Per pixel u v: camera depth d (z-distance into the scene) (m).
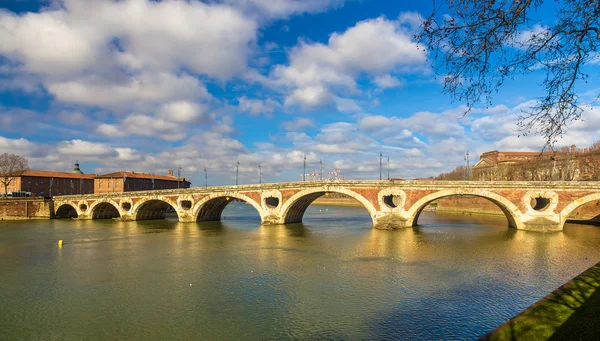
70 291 37.25
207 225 91.75
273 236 70.81
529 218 70.94
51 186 159.62
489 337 18.38
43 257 53.59
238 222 99.00
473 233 71.69
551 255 51.16
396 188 76.56
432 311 30.73
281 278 40.56
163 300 34.28
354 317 29.75
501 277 40.38
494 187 72.31
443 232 73.56
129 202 106.44
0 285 39.53
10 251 58.72
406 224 76.06
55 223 103.62
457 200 136.62
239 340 26.17
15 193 137.12
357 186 79.06
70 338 26.94
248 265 46.69
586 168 102.56
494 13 15.25
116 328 28.45
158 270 44.97
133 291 37.00
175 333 27.45
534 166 115.62
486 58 16.16
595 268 31.16
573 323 19.39
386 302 32.94
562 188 68.50
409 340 25.64
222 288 37.50
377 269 43.97
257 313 30.88
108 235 75.88
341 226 86.38
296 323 28.77
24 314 31.38
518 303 32.53
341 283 38.56
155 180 182.00
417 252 53.69
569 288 25.47
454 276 40.84
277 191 85.69
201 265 47.12
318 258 50.22
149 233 78.06
